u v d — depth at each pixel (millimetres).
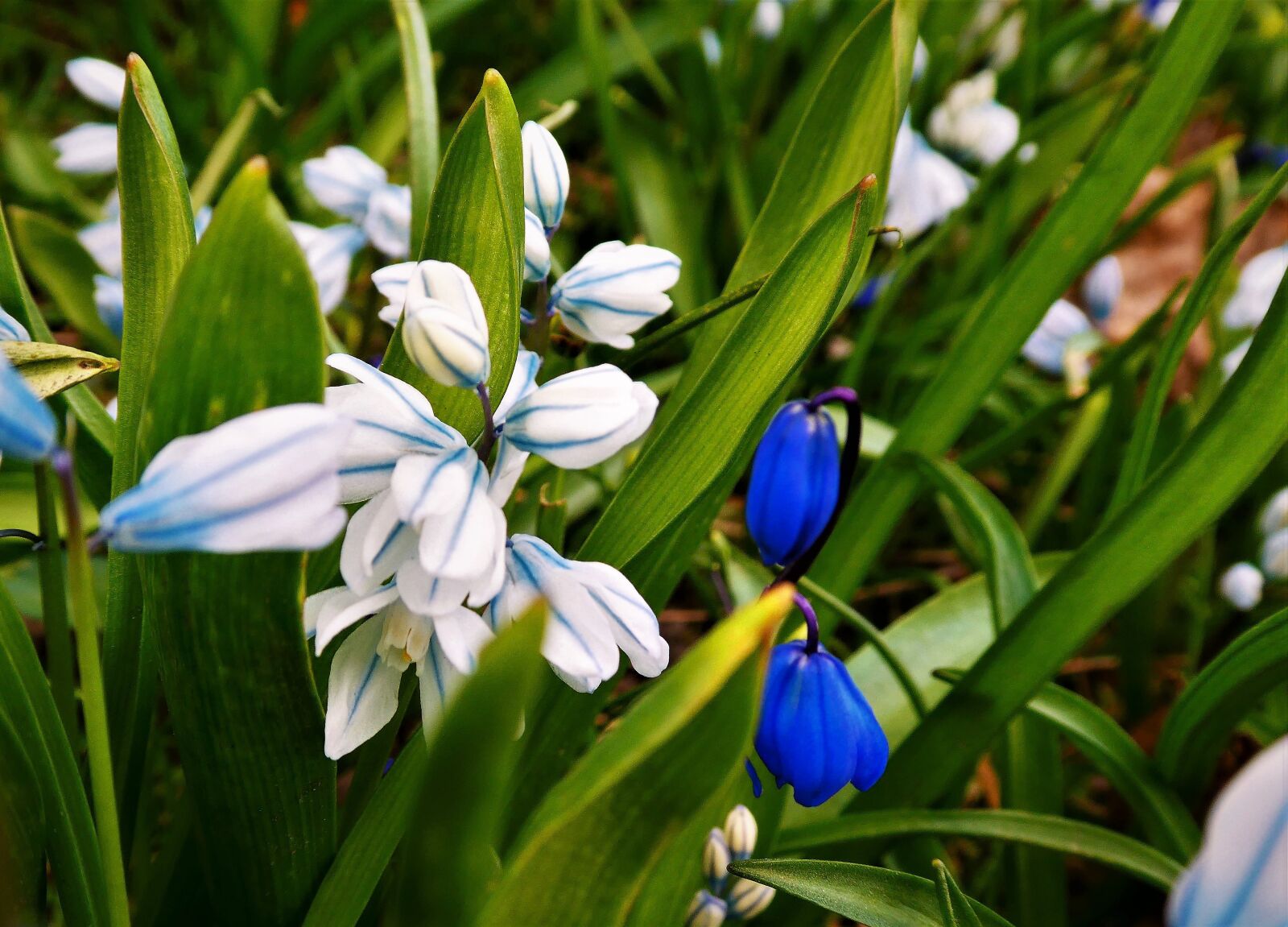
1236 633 250
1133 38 379
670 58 366
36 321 153
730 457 147
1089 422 254
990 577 187
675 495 148
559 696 160
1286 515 216
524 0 398
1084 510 246
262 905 145
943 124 301
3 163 311
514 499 169
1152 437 195
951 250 335
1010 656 176
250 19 305
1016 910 191
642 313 152
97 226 222
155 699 156
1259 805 88
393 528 125
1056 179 289
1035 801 191
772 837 176
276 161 294
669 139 280
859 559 209
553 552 131
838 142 176
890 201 277
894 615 263
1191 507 166
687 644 246
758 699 110
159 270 141
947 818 174
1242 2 182
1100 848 171
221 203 114
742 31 340
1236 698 174
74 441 164
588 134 364
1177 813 180
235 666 129
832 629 209
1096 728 184
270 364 118
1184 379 307
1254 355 162
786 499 164
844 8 328
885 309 251
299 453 107
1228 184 270
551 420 127
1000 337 202
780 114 293
